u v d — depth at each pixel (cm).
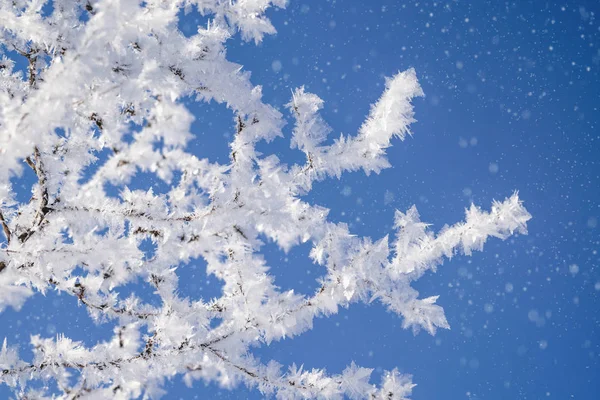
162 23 143
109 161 169
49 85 128
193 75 203
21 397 205
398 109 220
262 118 235
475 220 228
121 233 210
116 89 152
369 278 237
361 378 252
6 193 241
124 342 227
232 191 203
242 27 242
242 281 237
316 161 248
